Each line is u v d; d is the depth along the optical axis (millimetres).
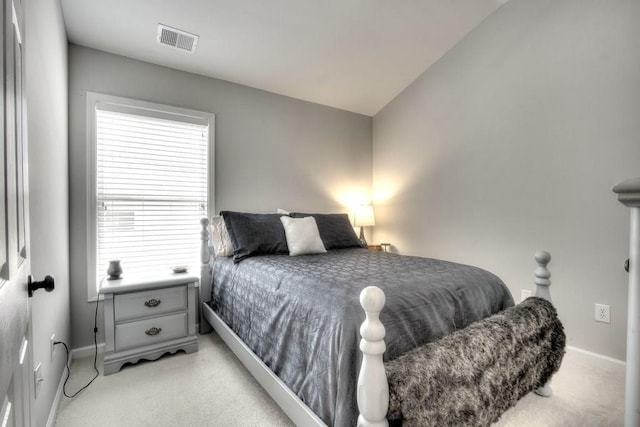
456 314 1492
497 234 2750
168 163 2771
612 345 2117
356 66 3148
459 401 1142
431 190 3354
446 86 3168
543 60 2441
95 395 1828
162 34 2393
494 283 1770
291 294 1575
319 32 2625
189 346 2354
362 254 2580
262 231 2605
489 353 1293
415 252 3533
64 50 2139
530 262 2523
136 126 2631
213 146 2957
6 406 635
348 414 1078
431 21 2729
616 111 2094
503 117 2699
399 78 3439
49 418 1515
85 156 2373
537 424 1580
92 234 2395
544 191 2441
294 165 3502
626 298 2064
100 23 2230
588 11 2207
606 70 2131
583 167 2238
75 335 2328
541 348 1535
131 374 2059
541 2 2445
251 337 1897
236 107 3125
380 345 977
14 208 705
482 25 2830
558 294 2365
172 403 1756
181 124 2824
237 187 3111
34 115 1306
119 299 2113
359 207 3803
